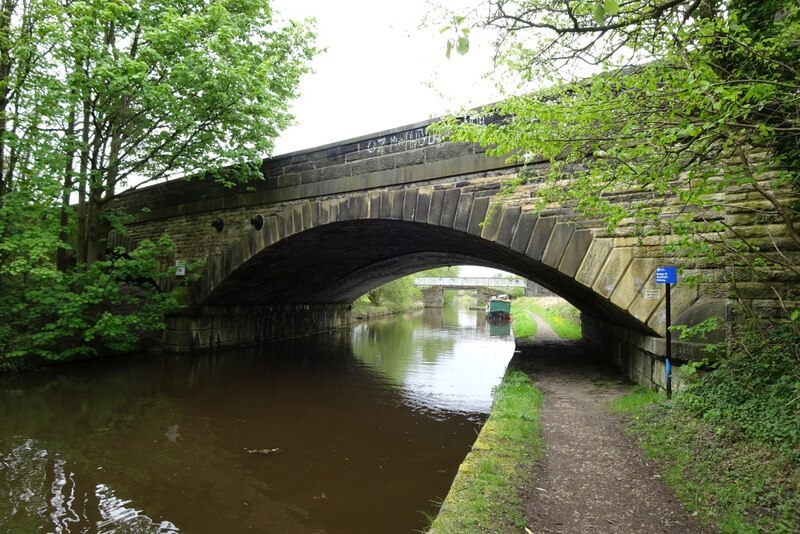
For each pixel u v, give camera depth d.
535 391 9.23
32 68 12.70
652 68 4.16
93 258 14.41
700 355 6.97
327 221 12.55
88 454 7.73
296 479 6.94
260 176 13.87
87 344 14.73
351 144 11.95
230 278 15.75
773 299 6.24
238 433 8.98
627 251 7.84
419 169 10.52
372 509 6.03
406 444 8.45
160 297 15.55
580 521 3.96
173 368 14.81
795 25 4.35
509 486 4.53
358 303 43.28
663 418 6.32
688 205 7.10
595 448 5.86
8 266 12.04
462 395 12.16
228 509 6.00
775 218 6.26
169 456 7.75
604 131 4.43
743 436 4.82
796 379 5.02
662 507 4.19
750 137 4.24
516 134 4.46
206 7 13.28
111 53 12.45
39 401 10.71
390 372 15.30
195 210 16.34
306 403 11.23
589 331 19.05
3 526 5.39
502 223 9.09
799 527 3.42
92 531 5.38
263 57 14.42
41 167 12.22
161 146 13.57
